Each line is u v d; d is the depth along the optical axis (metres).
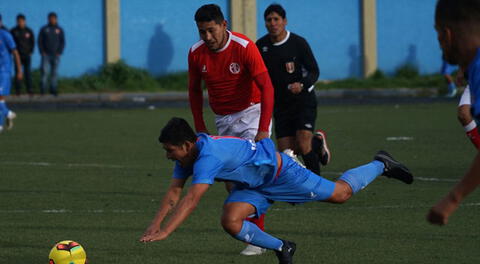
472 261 22.70
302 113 32.75
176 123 19.36
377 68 119.94
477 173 12.66
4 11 106.00
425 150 48.59
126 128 64.88
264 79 24.66
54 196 34.09
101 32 110.19
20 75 65.69
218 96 25.83
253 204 20.91
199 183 19.02
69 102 95.19
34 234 26.84
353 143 52.75
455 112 76.81
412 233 26.38
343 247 24.59
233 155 19.95
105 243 25.53
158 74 113.50
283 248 21.41
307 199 21.44
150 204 32.34
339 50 118.62
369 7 118.44
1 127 62.03
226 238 26.31
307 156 32.72
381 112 78.81
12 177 39.25
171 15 113.56
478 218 28.52
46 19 107.69
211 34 24.34
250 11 114.00
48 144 53.62
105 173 40.59
